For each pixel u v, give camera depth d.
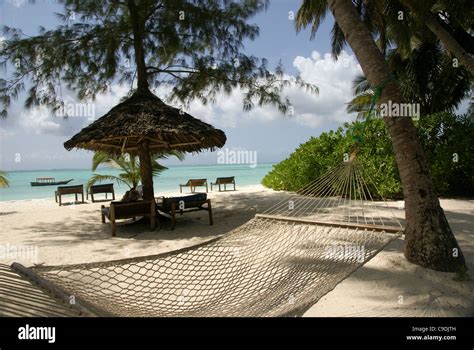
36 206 12.45
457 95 16.03
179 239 6.36
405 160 4.24
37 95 8.91
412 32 12.62
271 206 9.92
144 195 8.32
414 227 4.19
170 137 8.23
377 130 11.09
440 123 10.73
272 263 3.59
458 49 7.77
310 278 2.99
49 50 8.68
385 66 4.30
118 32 9.52
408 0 7.93
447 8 10.56
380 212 8.24
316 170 12.02
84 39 8.95
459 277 3.72
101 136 6.72
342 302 3.26
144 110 7.29
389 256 4.48
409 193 4.24
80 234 7.00
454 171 10.28
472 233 5.91
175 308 2.89
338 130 12.45
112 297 2.84
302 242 3.95
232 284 3.31
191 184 15.82
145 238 6.51
